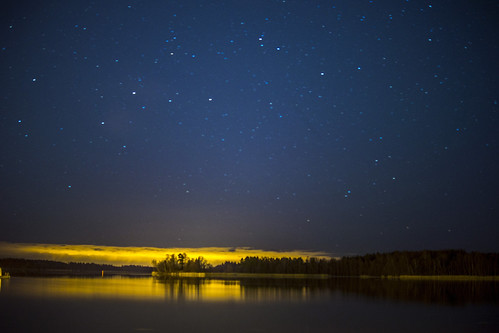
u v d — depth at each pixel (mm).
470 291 93688
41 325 34875
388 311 49375
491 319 42281
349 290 95625
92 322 36844
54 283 107562
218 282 142625
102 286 96125
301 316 43719
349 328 35844
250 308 51188
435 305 57625
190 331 32969
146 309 47812
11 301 55656
